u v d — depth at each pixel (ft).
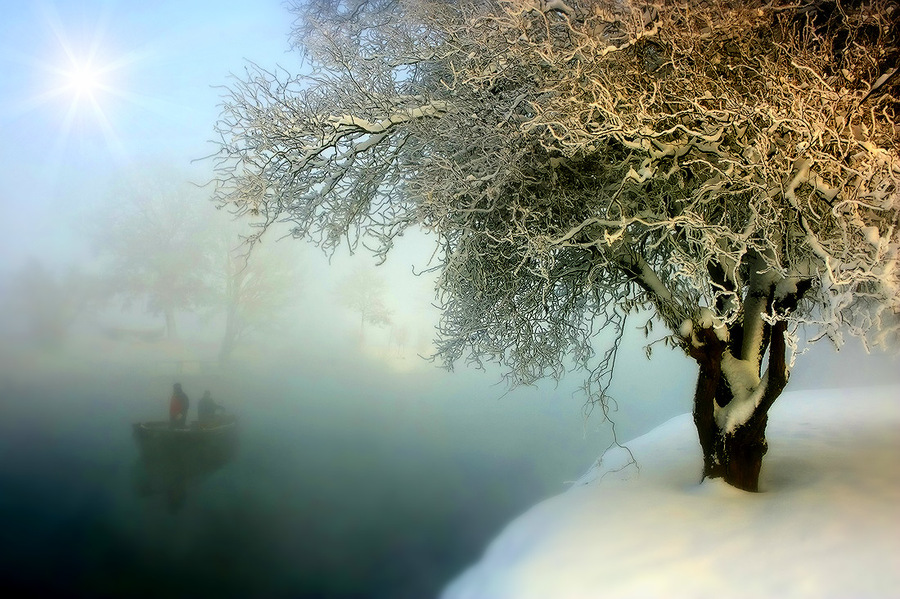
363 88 23.03
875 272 15.99
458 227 22.49
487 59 20.58
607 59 19.29
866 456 26.02
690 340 23.25
